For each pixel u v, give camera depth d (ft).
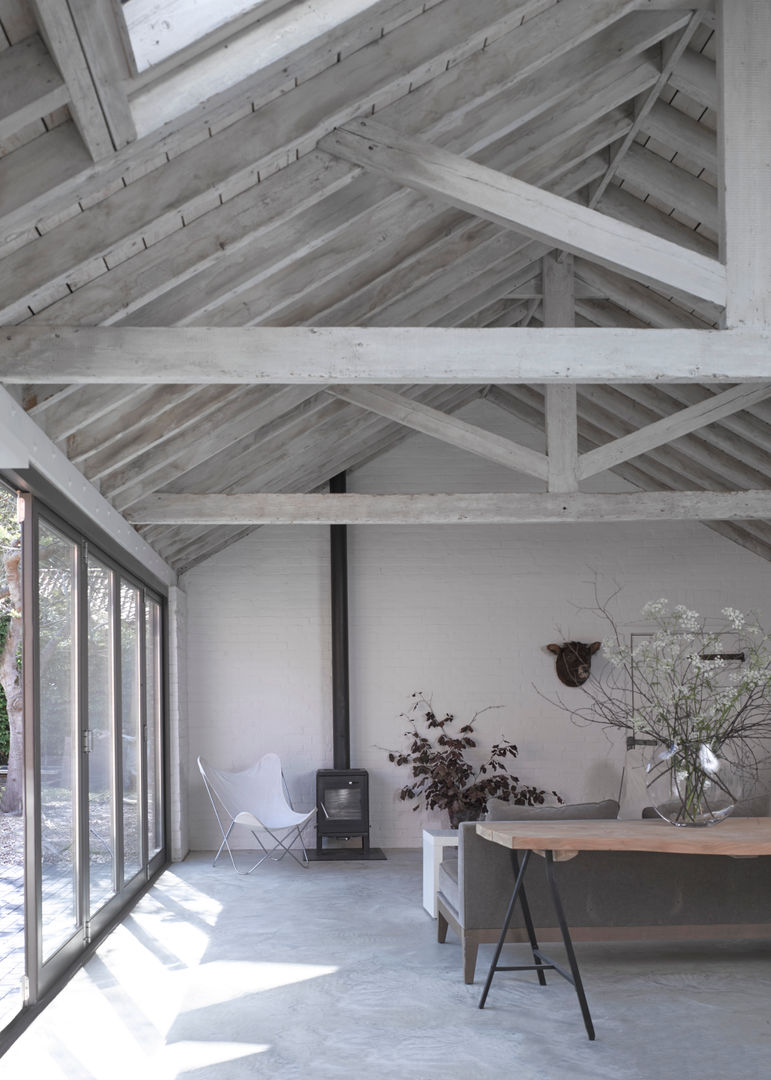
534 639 32.30
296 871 27.35
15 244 11.35
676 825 15.64
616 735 31.99
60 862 16.71
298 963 17.83
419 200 16.61
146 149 10.09
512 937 16.58
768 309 13.87
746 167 13.98
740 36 14.10
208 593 32.01
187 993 16.17
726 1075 12.50
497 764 31.30
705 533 32.71
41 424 15.06
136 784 24.29
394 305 20.66
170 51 9.04
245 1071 12.85
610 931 16.70
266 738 31.68
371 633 32.07
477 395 31.96
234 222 13.30
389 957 18.16
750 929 16.94
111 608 21.47
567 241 13.56
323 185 13.60
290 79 10.68
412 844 31.40
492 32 12.70
